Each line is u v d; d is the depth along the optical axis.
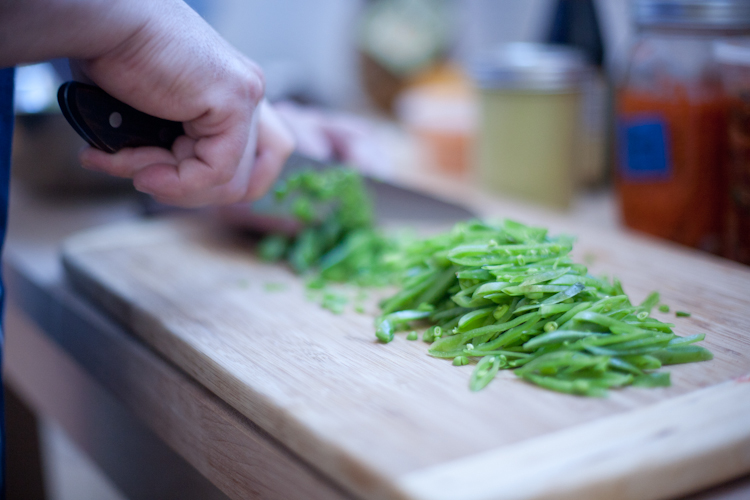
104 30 0.54
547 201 0.89
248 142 0.65
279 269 0.76
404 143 1.13
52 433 0.92
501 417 0.52
